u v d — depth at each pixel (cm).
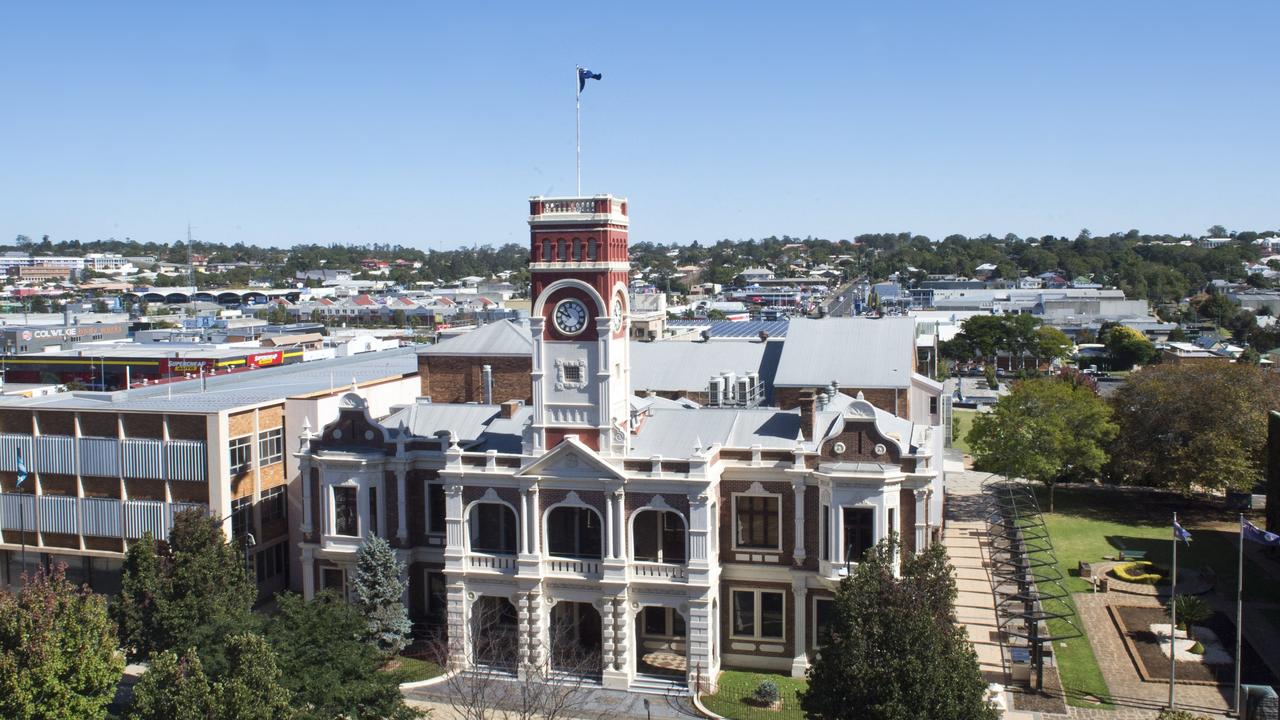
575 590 6844
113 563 8775
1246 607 7969
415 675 6900
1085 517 10812
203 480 8325
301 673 5178
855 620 5034
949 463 11100
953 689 4778
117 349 17700
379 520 7412
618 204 6994
